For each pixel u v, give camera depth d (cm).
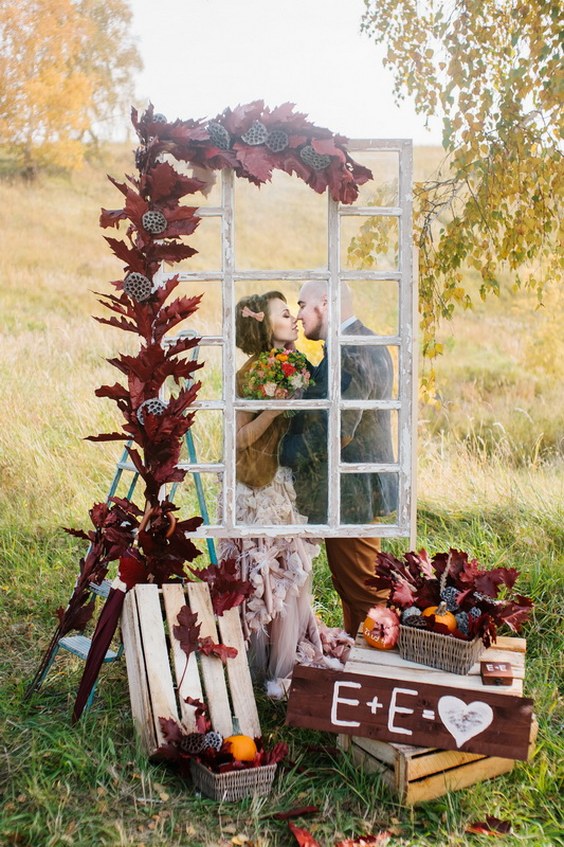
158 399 342
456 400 1002
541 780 310
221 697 326
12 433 707
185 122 355
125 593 341
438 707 303
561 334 825
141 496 631
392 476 381
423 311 582
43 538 568
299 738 343
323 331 374
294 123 348
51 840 266
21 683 379
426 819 292
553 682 390
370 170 365
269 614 371
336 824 287
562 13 493
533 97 534
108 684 377
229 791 295
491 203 546
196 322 561
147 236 338
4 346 925
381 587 356
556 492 625
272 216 377
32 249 1141
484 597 329
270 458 373
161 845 270
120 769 309
